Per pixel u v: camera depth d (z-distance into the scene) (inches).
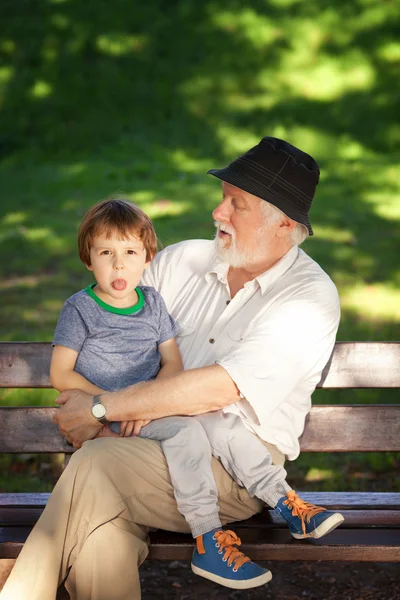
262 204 139.3
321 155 467.5
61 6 584.7
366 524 138.1
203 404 133.2
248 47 557.6
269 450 138.1
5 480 197.3
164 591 163.6
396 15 577.3
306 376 139.7
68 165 460.4
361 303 295.9
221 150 475.8
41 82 531.8
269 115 506.0
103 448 128.7
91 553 124.1
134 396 133.4
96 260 137.0
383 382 150.3
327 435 149.9
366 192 418.9
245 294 142.6
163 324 143.9
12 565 141.3
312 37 565.3
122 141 486.6
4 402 226.1
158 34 569.6
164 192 416.5
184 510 127.2
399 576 169.9
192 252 152.9
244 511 136.1
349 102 514.6
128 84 531.8
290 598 161.6
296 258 144.9
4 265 331.9
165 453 130.1
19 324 274.7
